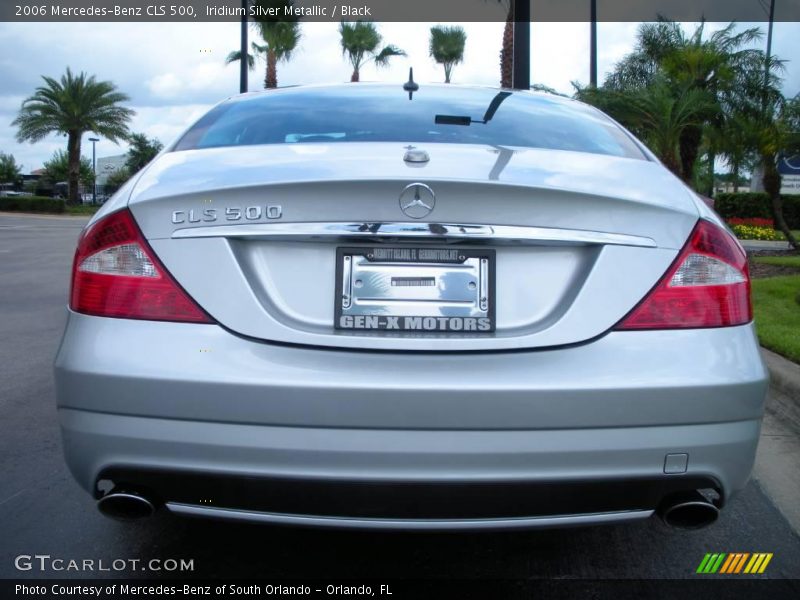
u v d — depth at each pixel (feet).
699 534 10.03
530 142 9.08
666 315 7.07
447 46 99.09
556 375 6.78
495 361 6.84
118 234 7.26
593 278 7.05
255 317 6.94
